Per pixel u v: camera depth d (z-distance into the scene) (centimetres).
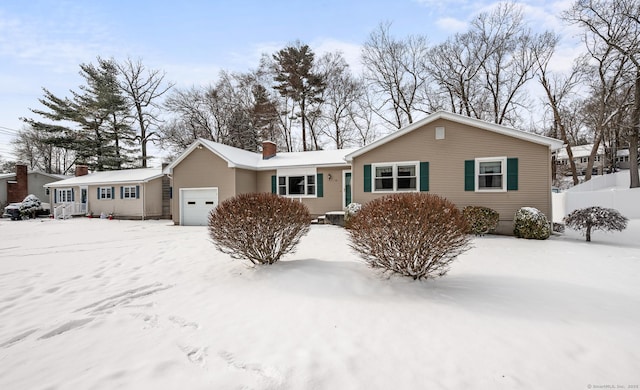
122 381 232
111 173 2383
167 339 301
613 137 2988
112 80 2928
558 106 2312
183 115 3041
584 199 1581
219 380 230
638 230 1119
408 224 437
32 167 4119
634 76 1856
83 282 512
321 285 454
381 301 393
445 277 491
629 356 254
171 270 581
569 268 556
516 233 990
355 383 224
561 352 262
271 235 549
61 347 290
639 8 1745
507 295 407
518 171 1055
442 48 2450
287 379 229
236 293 441
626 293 414
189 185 1662
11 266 631
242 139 2986
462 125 1124
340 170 1524
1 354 279
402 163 1207
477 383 222
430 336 295
